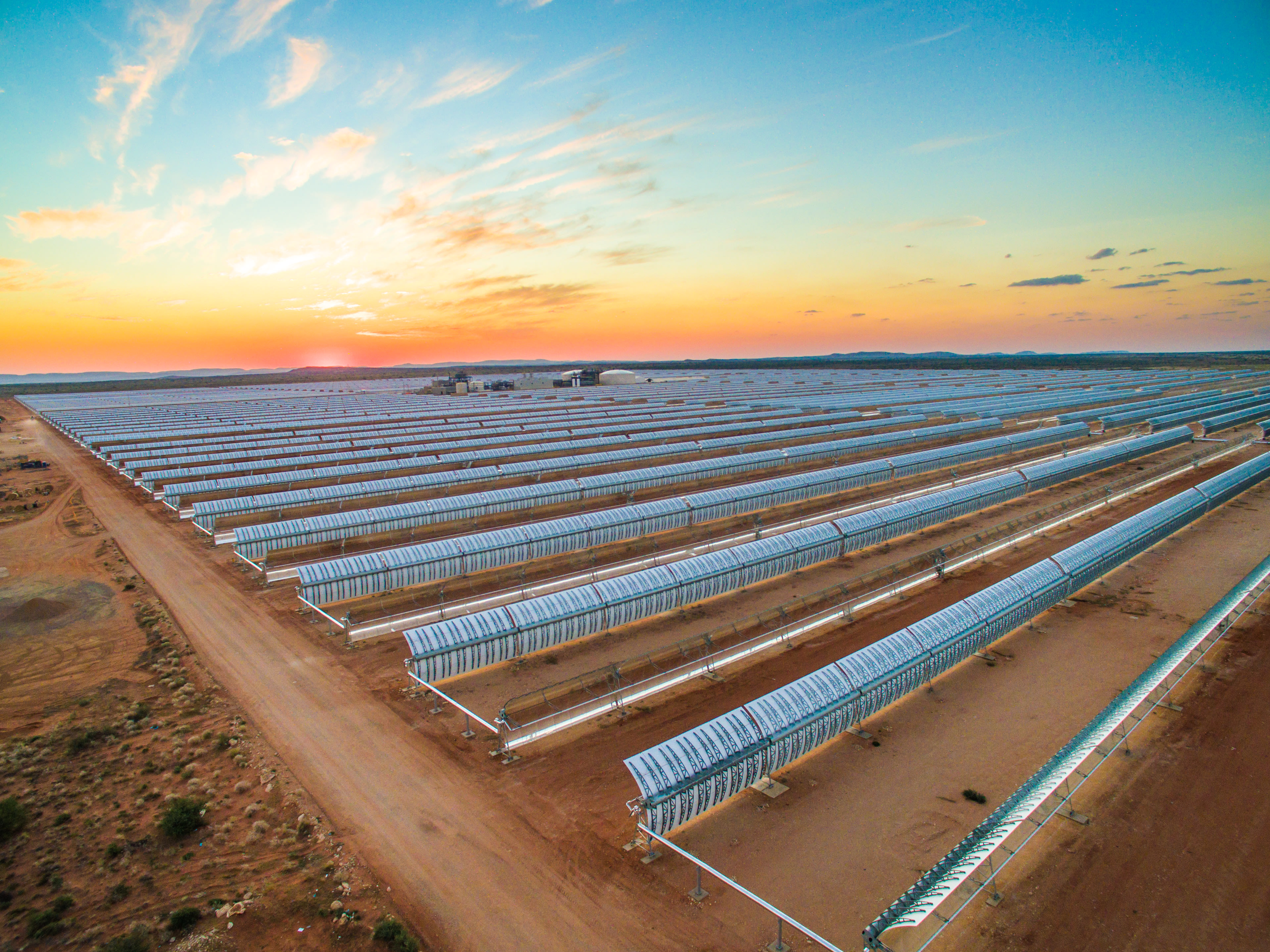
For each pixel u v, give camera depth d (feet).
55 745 84.28
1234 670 95.50
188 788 75.56
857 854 64.49
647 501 211.00
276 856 65.62
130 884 61.57
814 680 82.43
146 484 237.04
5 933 56.08
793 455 253.44
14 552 170.50
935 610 124.26
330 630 117.80
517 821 70.33
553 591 140.05
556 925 57.41
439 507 177.37
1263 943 52.80
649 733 86.17
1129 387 574.56
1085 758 70.03
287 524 159.84
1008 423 360.69
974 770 77.10
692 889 60.85
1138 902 57.00
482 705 93.56
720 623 120.57
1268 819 66.59
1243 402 436.35
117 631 119.85
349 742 84.84
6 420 555.28
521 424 377.09
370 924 57.41
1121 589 129.49
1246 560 143.54
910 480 234.58
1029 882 59.36
